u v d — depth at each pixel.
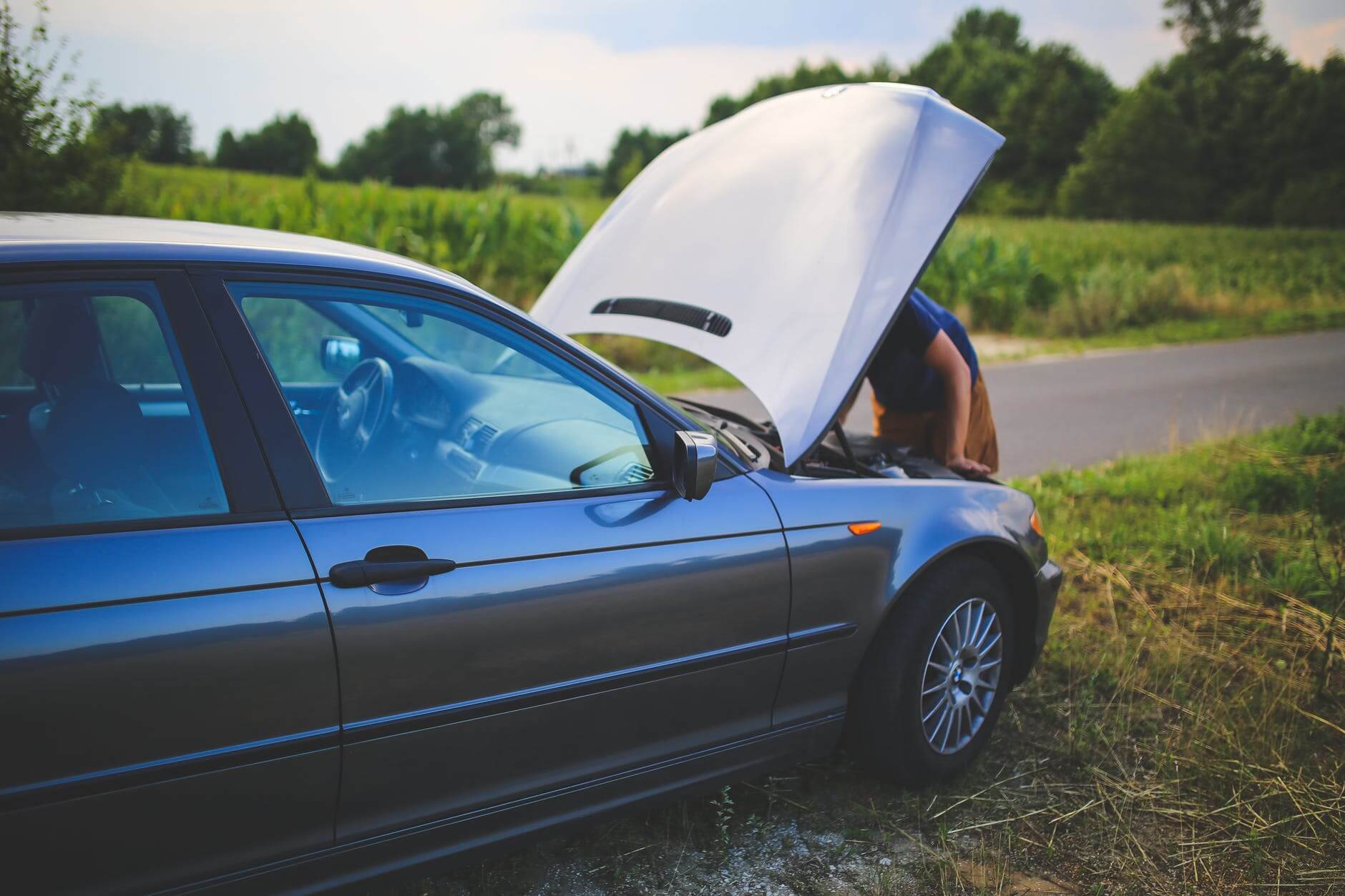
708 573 2.21
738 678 2.34
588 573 2.03
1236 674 3.63
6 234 1.75
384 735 1.82
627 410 2.25
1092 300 15.23
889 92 3.39
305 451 1.81
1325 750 3.14
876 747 2.68
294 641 1.69
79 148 6.64
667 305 3.26
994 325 15.22
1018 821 2.70
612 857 2.43
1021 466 6.54
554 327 3.48
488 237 13.00
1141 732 3.20
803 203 3.22
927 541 2.63
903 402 3.88
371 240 12.44
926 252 2.96
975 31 104.25
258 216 12.02
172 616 1.58
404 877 1.95
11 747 1.47
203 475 1.71
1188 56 75.31
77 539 1.57
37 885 1.54
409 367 2.38
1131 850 2.60
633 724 2.19
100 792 1.55
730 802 2.51
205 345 1.75
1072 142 70.81
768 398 2.78
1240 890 2.47
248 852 1.74
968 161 3.12
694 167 3.71
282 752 1.71
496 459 2.14
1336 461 6.27
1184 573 4.52
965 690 2.84
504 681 1.95
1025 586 3.00
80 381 1.69
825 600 2.44
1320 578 4.35
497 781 2.02
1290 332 14.91
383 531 1.83
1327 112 57.31
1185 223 59.00
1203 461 6.35
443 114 102.00
